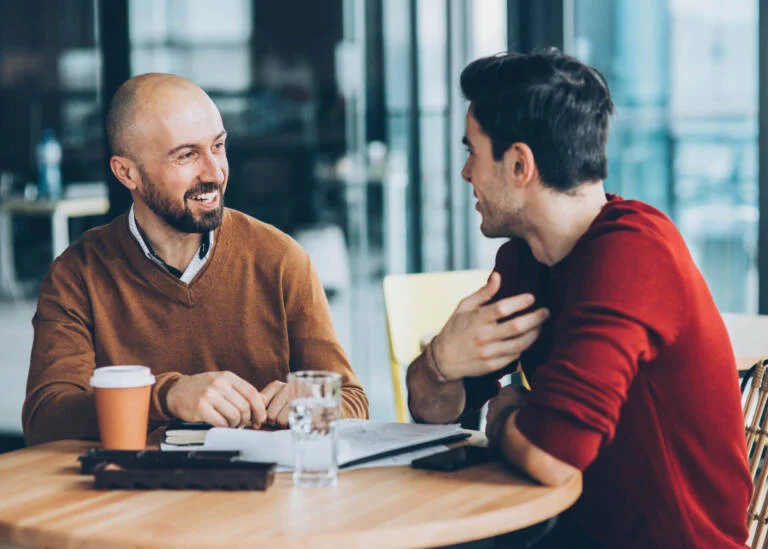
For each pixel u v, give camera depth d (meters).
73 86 4.36
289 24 4.30
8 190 4.49
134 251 2.09
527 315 1.68
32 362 2.04
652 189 3.95
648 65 3.90
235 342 2.13
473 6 4.16
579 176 1.67
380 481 1.50
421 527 1.30
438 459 1.58
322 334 2.16
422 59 4.27
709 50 3.79
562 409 1.48
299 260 2.18
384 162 4.35
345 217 4.39
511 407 1.63
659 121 3.91
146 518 1.34
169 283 2.08
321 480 1.47
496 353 1.69
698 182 3.88
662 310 1.55
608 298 1.53
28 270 4.52
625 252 1.56
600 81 1.70
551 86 1.65
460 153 4.32
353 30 4.29
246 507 1.38
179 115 2.03
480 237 4.39
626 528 1.66
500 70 1.69
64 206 4.42
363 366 4.47
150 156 2.03
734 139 3.79
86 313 2.10
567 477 1.48
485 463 1.59
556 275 1.73
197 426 1.75
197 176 2.04
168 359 2.10
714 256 3.88
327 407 1.47
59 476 1.54
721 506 1.65
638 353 1.52
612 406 1.49
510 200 1.70
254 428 1.76
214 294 2.11
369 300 4.43
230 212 2.19
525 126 1.66
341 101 4.32
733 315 3.06
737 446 1.66
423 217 4.39
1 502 1.42
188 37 4.29
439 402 1.81
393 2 4.25
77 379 1.99
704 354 1.61
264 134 4.34
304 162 4.36
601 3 3.95
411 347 3.12
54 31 4.34
